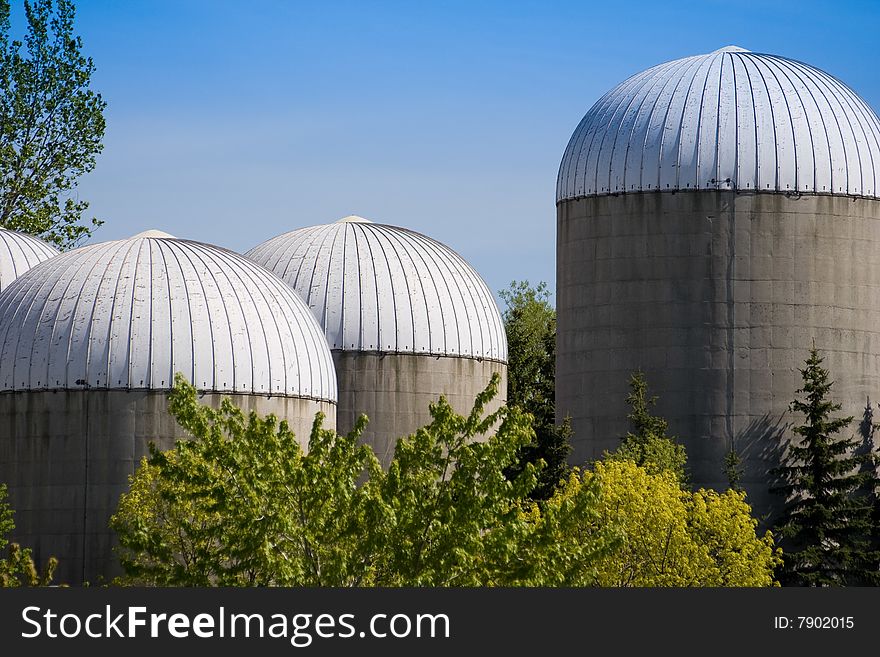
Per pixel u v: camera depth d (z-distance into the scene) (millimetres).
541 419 144750
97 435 111375
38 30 180625
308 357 118125
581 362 133625
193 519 87375
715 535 94375
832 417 129625
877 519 126938
